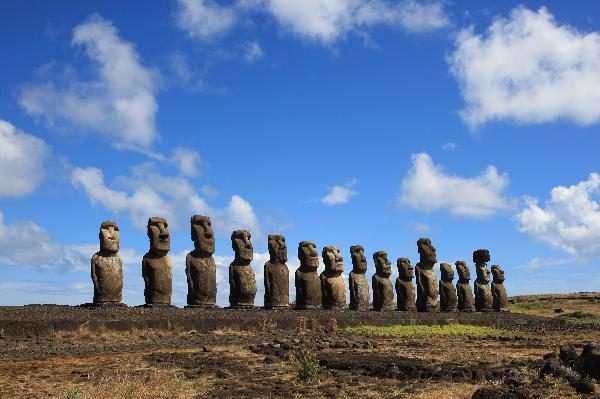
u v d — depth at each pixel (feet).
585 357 50.44
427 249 165.37
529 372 52.21
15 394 46.14
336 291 139.33
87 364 60.95
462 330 114.83
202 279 114.93
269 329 101.50
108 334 82.48
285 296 128.36
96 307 100.17
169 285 110.22
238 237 123.54
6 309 88.02
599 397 42.45
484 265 186.29
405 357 68.03
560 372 48.52
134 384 48.08
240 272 121.80
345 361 61.36
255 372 56.95
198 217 116.88
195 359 64.59
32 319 79.46
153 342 78.69
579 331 119.24
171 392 46.52
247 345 79.05
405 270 159.43
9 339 74.43
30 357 65.26
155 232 110.11
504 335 106.22
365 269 150.82
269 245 129.49
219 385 50.34
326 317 112.47
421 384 50.08
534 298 248.93
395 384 50.55
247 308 121.19
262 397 45.44
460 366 59.62
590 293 251.19
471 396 44.16
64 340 76.74
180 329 91.04
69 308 94.53
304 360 54.95
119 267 106.73
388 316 126.21
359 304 147.64
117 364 60.95
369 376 54.75
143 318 89.15
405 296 158.40
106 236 106.01
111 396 44.70
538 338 99.66
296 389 48.60
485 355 71.15
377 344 84.69
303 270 135.54
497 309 188.96
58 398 44.21
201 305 114.32
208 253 116.57
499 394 41.63
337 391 47.73
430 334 105.29
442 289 173.68
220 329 95.86
